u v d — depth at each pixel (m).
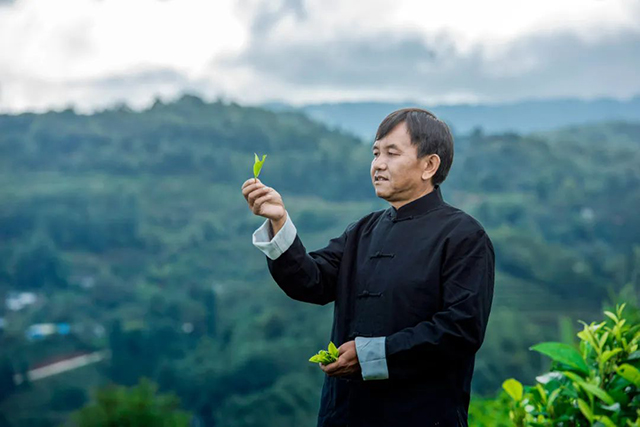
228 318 111.69
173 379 89.38
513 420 2.51
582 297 95.88
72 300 140.50
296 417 72.56
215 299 121.00
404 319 2.31
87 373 104.94
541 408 2.34
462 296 2.23
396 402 2.29
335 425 2.40
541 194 175.00
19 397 94.44
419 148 2.38
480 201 164.12
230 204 199.12
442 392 2.29
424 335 2.20
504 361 63.00
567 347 2.27
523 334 70.00
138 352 108.06
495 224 155.38
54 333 122.81
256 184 2.38
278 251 2.38
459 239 2.30
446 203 2.45
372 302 2.36
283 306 106.50
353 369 2.28
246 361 84.00
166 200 198.75
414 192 2.42
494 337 67.44
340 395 2.39
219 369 85.94
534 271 102.75
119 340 108.56
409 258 2.34
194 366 92.81
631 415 2.07
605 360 2.20
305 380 78.62
